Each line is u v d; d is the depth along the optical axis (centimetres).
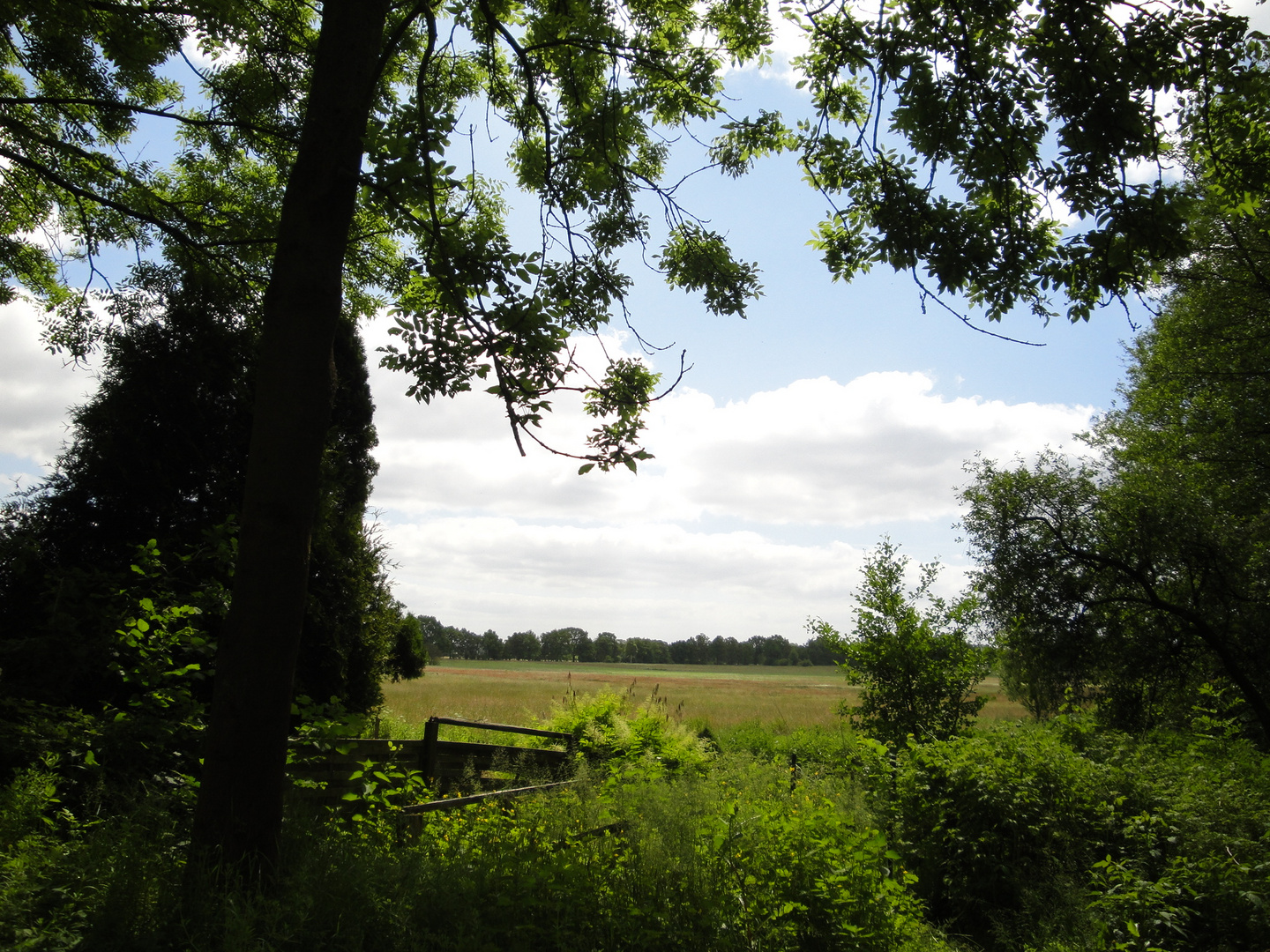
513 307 527
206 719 554
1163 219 562
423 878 396
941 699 1280
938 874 736
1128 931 539
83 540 1044
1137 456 1808
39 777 432
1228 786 761
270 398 400
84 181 1020
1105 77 546
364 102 448
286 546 391
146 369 1095
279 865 382
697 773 858
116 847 350
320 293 416
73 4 866
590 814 588
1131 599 1537
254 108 962
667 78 739
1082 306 636
